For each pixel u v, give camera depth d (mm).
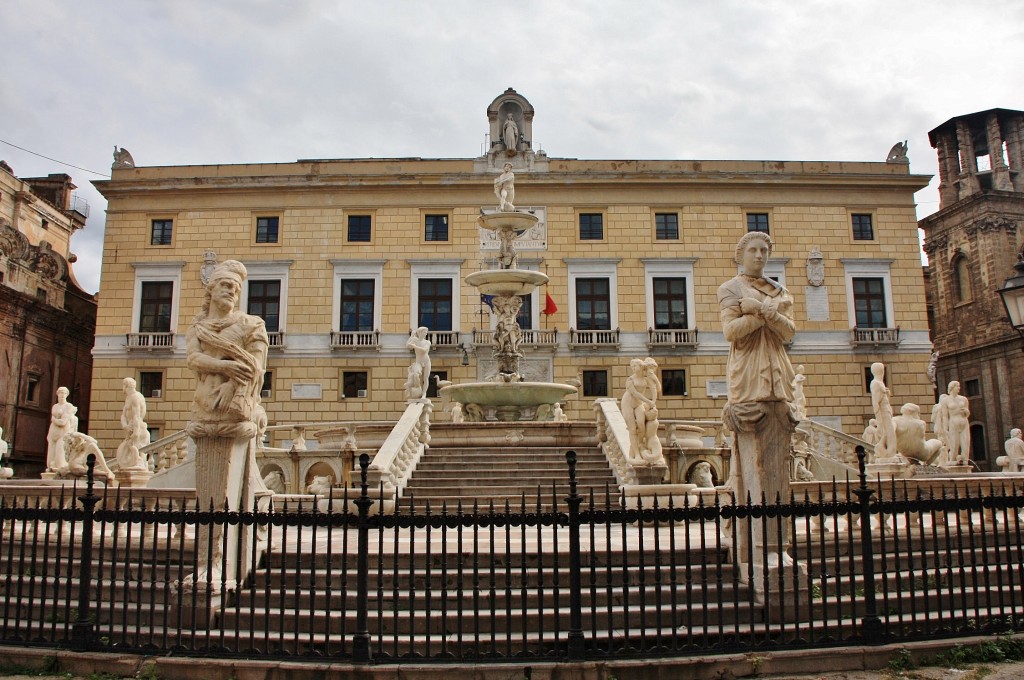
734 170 37844
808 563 7027
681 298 37188
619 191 37562
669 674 6660
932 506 7316
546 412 22812
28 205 40250
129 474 16484
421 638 7180
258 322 8719
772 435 8469
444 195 37469
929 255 48031
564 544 9500
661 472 14039
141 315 36875
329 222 37312
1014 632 7395
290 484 20188
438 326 36719
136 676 6762
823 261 37250
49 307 37500
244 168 37688
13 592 8578
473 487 15000
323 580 8055
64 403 16734
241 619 7559
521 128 38344
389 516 6820
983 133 48562
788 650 6918
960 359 45094
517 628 7363
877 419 15062
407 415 16828
